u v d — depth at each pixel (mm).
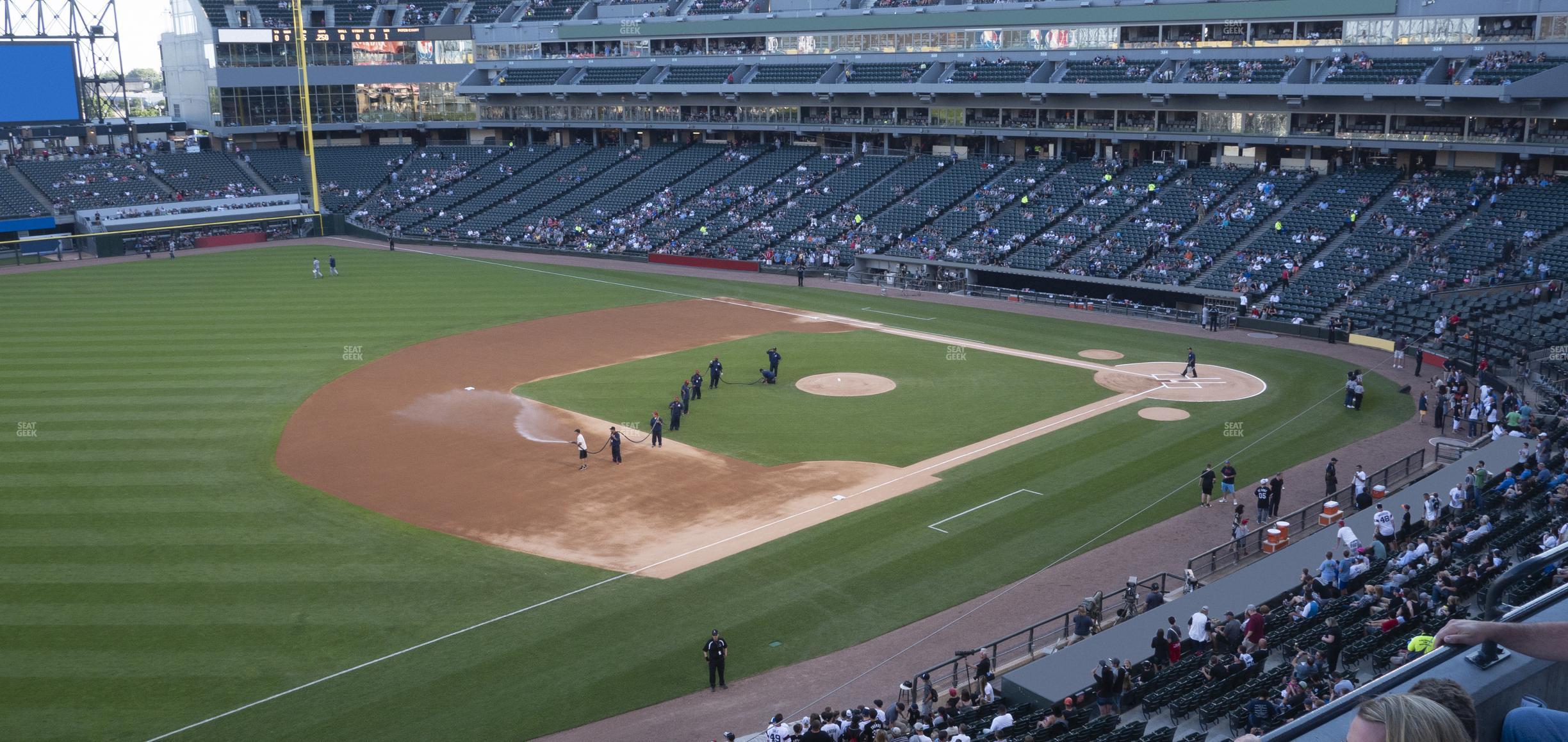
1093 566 33969
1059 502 39062
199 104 114750
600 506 38938
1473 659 4348
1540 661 4320
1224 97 77188
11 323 66562
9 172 100312
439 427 47531
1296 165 78875
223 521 37219
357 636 29688
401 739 25078
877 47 94562
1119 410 49656
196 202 102688
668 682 27641
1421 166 73938
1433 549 28047
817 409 50156
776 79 98125
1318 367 56250
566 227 97375
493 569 33844
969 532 36562
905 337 64625
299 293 76875
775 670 28141
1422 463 41375
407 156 115688
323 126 114312
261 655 28625
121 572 33219
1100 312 71312
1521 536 27031
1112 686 23547
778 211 91562
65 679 27328
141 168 105812
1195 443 44969
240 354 59594
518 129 118250
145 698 26531
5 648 28750
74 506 38312
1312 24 75812
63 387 52688
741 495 39844
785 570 33875
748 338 64438
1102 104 82500
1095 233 77125
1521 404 43750
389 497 39625
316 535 36188
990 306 73812
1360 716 3693
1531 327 52844
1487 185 68500
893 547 35438
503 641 29594
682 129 105625
